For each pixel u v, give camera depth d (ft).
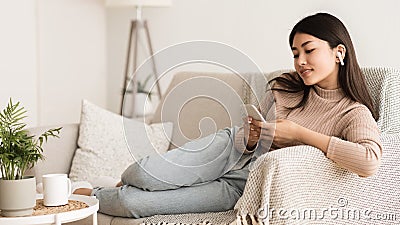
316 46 7.88
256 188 6.91
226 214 7.53
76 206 6.87
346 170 7.31
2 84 13.76
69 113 15.53
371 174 7.14
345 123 7.73
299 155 7.01
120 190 7.72
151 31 15.49
